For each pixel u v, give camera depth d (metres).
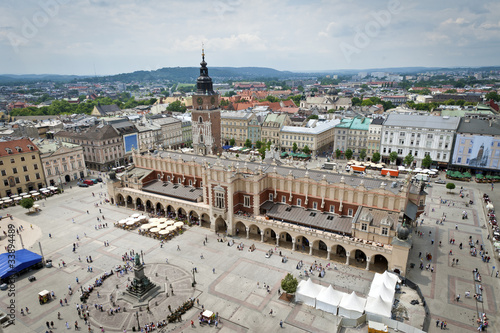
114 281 75.62
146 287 70.25
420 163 163.75
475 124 153.38
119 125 177.25
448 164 157.12
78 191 136.88
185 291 71.50
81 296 69.75
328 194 88.69
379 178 88.56
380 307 60.97
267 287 71.88
